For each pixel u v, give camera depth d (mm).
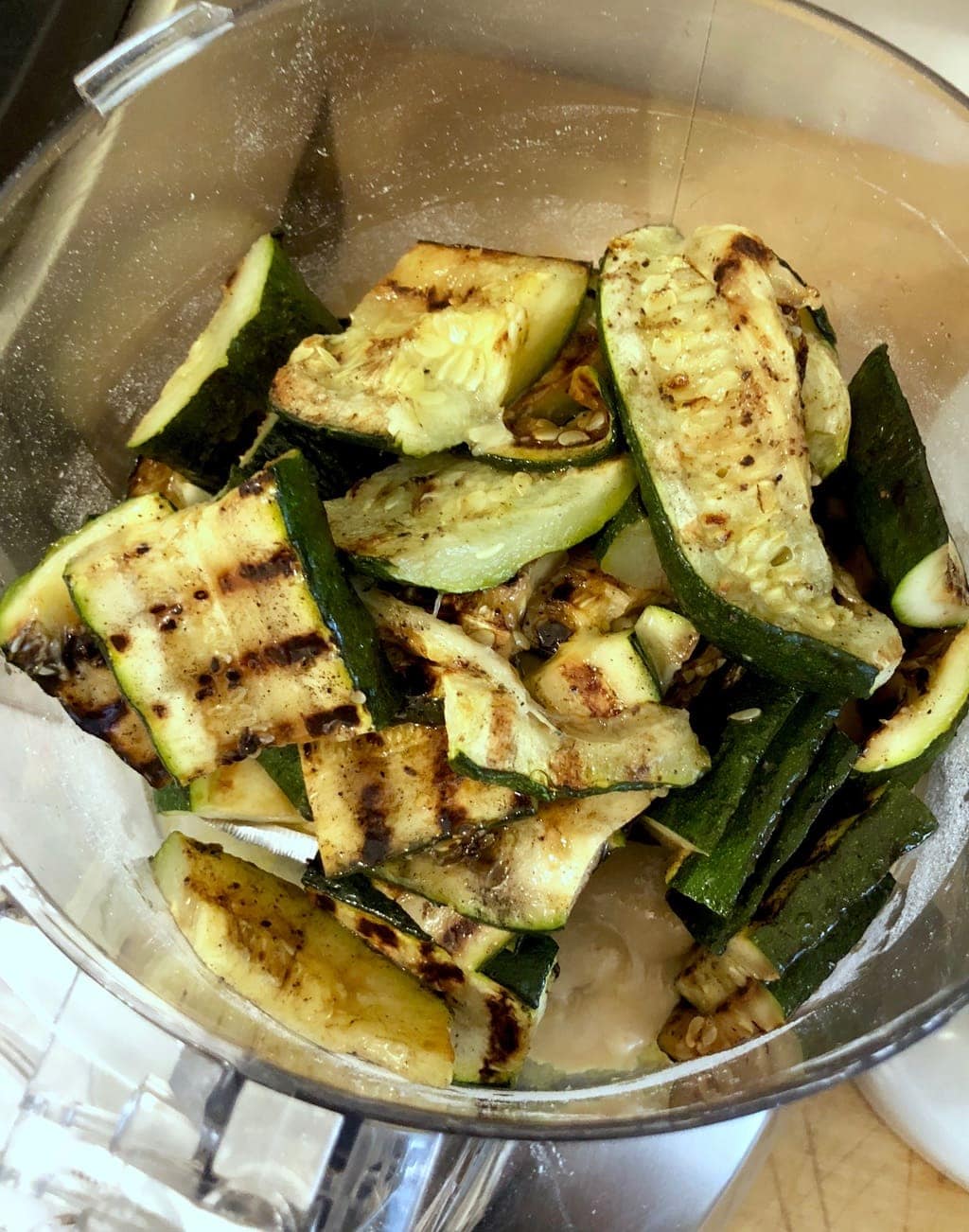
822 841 204
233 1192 240
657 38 237
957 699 206
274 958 204
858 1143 249
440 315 204
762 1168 248
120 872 217
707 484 191
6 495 226
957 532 223
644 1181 234
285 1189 239
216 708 186
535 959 197
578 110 251
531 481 198
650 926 211
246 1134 243
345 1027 200
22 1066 249
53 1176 244
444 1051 198
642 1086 199
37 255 227
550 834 191
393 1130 238
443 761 191
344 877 200
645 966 211
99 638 184
